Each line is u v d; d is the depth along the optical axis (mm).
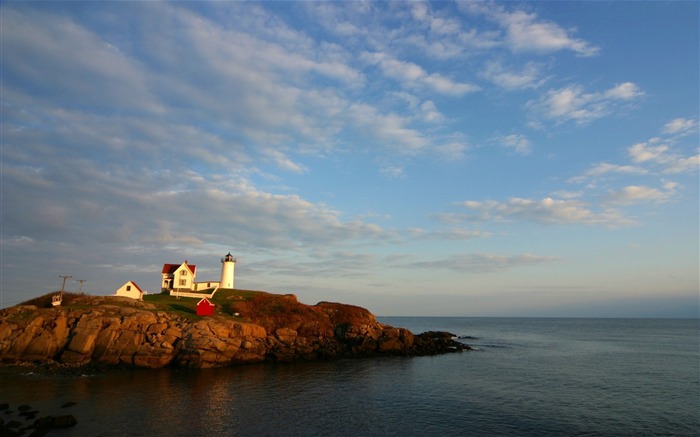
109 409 37312
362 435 33031
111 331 57562
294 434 32875
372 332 83188
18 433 30422
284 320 80250
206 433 32406
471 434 33750
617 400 44375
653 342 117438
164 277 94188
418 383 52125
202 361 58156
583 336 144625
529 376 57781
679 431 34844
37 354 55062
